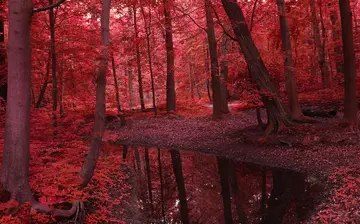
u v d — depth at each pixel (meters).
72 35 15.73
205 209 8.14
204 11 19.25
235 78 15.08
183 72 35.94
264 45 26.64
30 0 5.39
